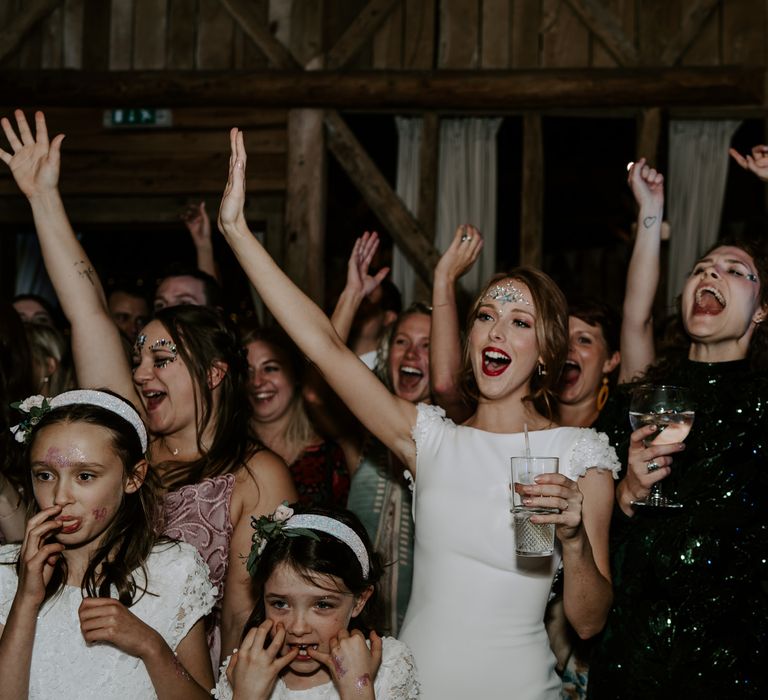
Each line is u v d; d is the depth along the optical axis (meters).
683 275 7.20
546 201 10.32
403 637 2.89
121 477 2.61
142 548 2.65
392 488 3.64
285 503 2.80
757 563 2.84
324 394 4.04
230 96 7.32
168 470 3.17
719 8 7.18
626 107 7.16
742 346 3.13
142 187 7.43
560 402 3.92
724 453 2.95
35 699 2.51
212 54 7.46
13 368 3.31
